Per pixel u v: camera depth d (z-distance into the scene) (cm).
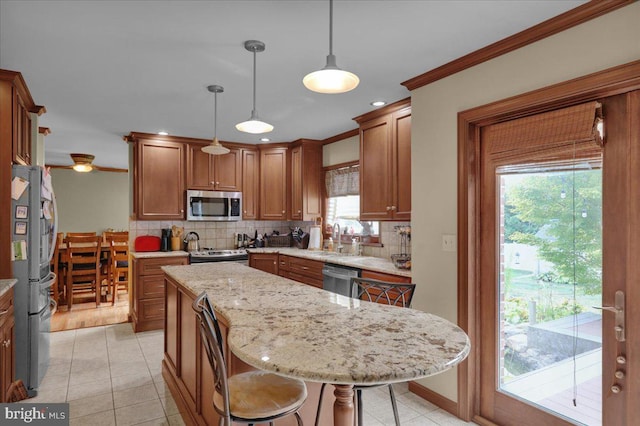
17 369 271
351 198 468
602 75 178
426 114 275
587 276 194
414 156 286
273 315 153
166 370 297
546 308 212
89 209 809
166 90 312
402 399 270
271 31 213
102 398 270
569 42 192
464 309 244
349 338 125
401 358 107
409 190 322
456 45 227
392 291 302
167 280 299
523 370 224
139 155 462
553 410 208
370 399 269
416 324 142
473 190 247
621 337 179
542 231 215
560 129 204
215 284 224
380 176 355
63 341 398
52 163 752
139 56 247
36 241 281
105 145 554
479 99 238
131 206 482
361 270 343
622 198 180
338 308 166
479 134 249
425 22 201
